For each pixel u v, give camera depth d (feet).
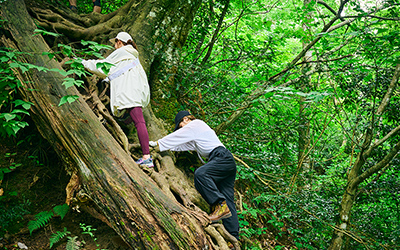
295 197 15.78
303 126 18.19
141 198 9.38
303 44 24.76
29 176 11.89
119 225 9.25
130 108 10.77
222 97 15.96
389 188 16.85
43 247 10.34
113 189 9.37
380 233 16.74
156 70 14.62
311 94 12.44
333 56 16.94
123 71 10.73
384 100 16.21
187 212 9.83
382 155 17.40
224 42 17.57
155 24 14.51
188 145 11.53
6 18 10.88
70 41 13.88
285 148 19.02
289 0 24.12
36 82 10.32
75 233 11.00
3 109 11.94
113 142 10.37
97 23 15.01
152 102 14.19
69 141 9.89
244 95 16.79
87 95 12.07
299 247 14.96
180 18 15.21
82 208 11.17
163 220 9.20
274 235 15.90
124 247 10.77
